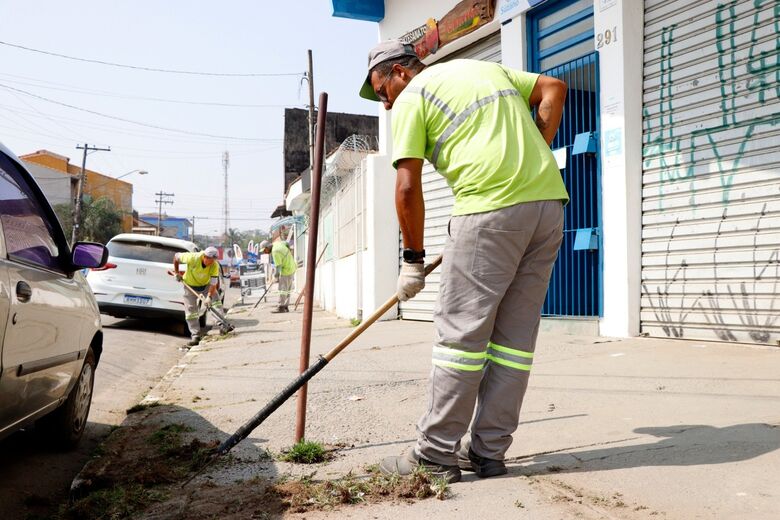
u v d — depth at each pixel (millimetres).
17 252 3314
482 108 2881
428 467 2910
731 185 6145
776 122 5781
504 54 9062
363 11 11969
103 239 62938
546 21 8562
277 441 3941
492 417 2959
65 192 64188
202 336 12039
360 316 12969
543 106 3031
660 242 6816
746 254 6012
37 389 3461
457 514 2512
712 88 6328
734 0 6129
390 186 11930
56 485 3816
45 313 3465
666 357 5715
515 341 2961
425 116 2949
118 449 3945
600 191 7434
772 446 3016
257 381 6273
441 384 2871
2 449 4406
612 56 7176
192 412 4953
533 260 2924
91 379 4730
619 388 4691
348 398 5125
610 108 7211
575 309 8016
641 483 2682
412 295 3023
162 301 12555
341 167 14352
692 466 2838
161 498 3035
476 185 2812
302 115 43938
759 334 5891
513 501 2594
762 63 5895
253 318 16109
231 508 2820
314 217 3852
